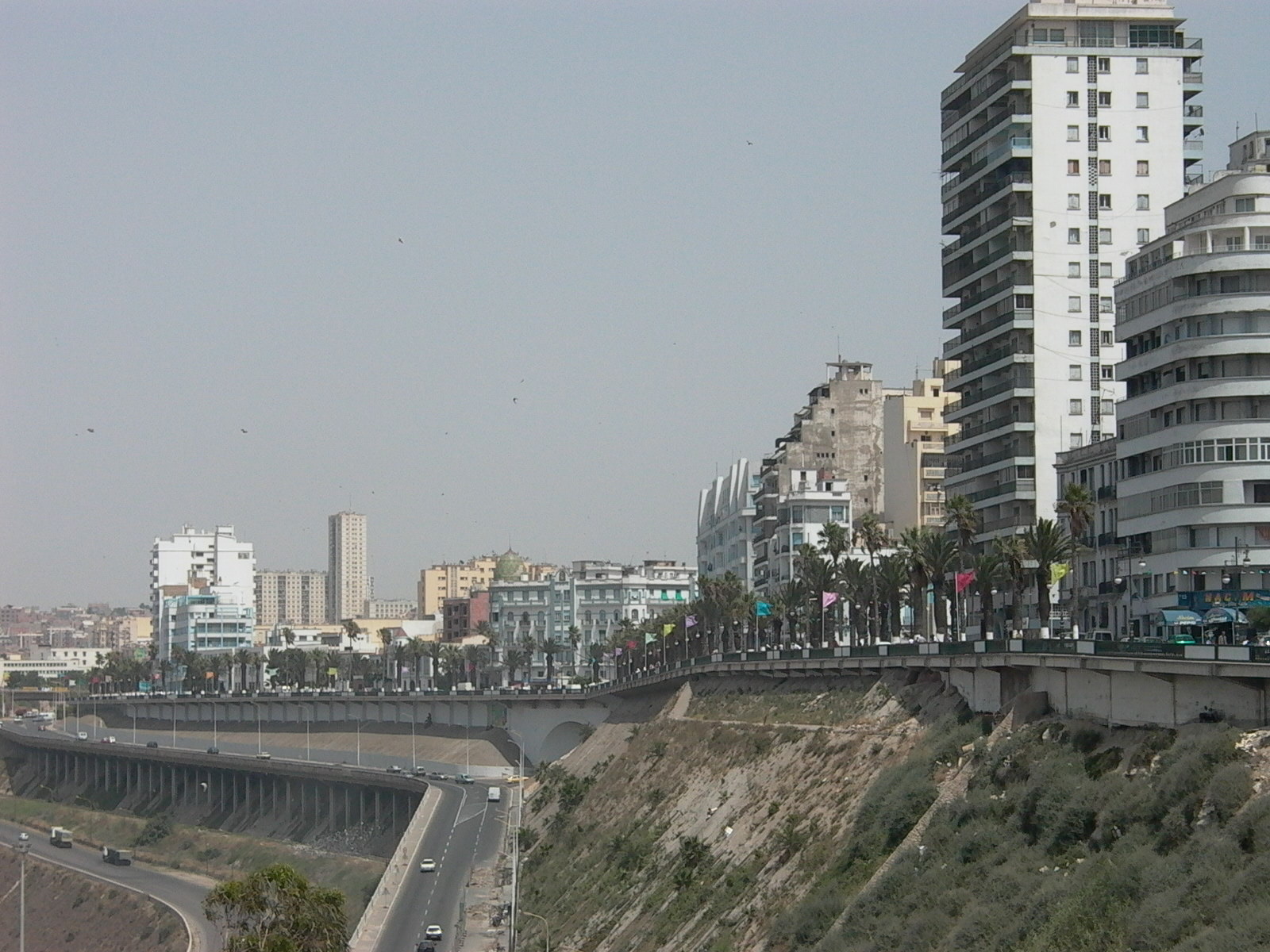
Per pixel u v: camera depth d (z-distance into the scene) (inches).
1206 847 5019.7
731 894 7864.2
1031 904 5438.0
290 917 7273.6
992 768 6692.9
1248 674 5634.8
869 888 6525.6
